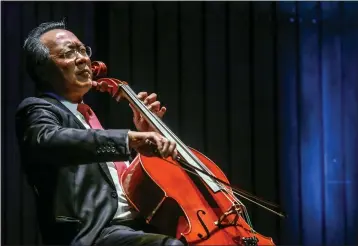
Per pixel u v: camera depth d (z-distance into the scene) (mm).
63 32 5965
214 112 11445
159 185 5512
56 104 5809
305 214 11453
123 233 5293
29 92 11172
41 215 5605
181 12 11445
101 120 11000
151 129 6094
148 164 5672
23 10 11180
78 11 11273
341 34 11711
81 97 6070
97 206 5480
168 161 5664
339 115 11648
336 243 11461
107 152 5125
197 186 5699
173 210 5496
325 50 11695
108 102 11008
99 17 11312
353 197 11555
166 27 11422
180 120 11391
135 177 5641
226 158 11414
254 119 11484
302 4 11617
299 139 11531
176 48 11414
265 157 11469
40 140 5219
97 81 6148
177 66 11414
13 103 11133
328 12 11711
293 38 11602
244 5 11516
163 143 5016
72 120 5703
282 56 11570
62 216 5434
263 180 11438
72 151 5145
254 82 11500
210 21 11469
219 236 5180
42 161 5266
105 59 11297
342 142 11602
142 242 5141
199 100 11438
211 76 11461
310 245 11398
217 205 5582
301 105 11586
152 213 5543
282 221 11320
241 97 11492
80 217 5422
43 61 5867
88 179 5543
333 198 11547
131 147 5164
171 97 11398
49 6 11219
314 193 11500
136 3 11359
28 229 11047
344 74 11688
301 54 11648
